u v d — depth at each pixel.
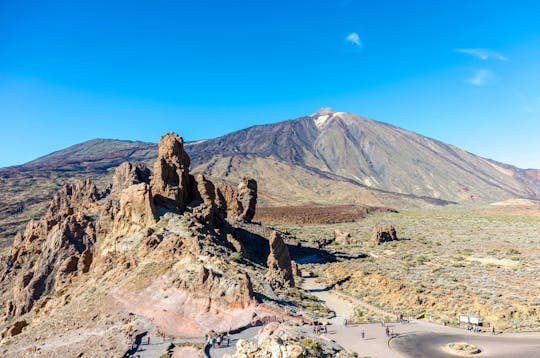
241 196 118.19
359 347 36.69
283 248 70.12
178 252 56.38
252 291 46.03
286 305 48.66
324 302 62.75
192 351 36.69
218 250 60.91
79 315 50.69
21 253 97.31
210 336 39.19
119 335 42.09
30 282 80.19
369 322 47.59
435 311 56.16
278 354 28.14
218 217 82.19
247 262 63.56
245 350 28.94
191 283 47.28
